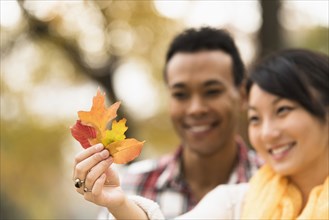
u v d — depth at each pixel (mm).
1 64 6105
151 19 5750
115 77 6004
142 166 3109
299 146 2018
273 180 2082
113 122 1638
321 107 2018
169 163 3000
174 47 2852
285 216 1962
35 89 6312
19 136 6512
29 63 6168
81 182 1612
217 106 2744
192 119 2764
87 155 1615
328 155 2062
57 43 5820
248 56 5609
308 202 1949
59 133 6551
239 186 2195
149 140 7027
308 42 8133
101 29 5711
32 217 9133
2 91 6246
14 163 6703
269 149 2080
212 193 2184
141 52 5855
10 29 5922
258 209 1998
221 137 2781
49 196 7973
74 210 12961
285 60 2084
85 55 5875
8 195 8391
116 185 1743
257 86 2109
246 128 4062
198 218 2047
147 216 1822
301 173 2068
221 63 2771
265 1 5242
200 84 2736
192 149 2814
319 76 2053
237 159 2914
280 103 2043
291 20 6809
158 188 2961
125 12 5672
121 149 1624
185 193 2916
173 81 2793
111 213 1771
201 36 2799
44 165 6793
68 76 6172
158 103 6750
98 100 1631
